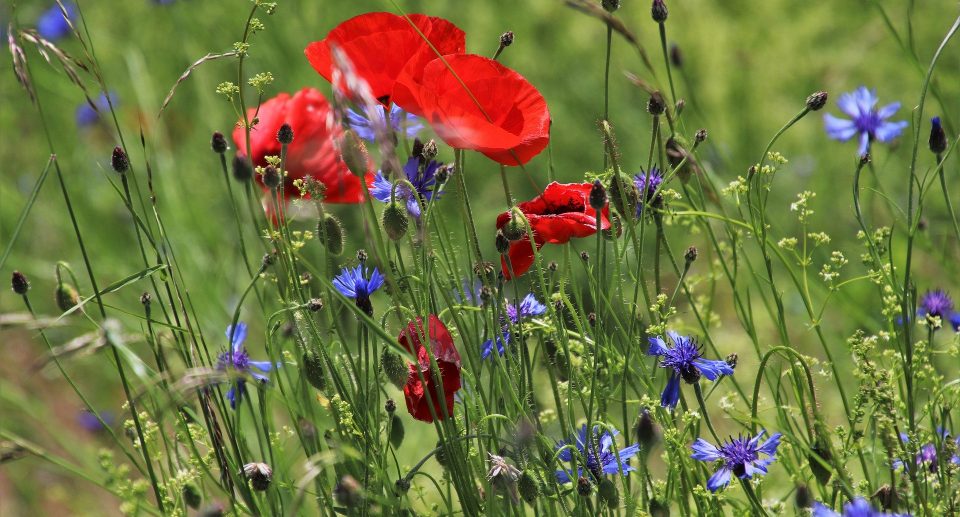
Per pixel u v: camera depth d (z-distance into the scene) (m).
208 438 1.76
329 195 1.74
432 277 1.74
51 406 2.39
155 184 2.80
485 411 1.71
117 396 2.42
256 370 1.76
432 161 1.74
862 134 1.95
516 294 1.69
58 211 2.75
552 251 2.53
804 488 1.68
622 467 1.70
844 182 2.77
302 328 1.73
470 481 1.70
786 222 2.70
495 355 1.69
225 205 2.75
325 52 1.70
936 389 1.73
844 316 2.29
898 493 1.72
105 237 2.72
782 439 1.75
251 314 2.40
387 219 1.66
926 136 2.70
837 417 2.10
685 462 1.71
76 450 2.04
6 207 2.85
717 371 1.69
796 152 2.92
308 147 1.74
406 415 2.14
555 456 1.67
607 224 1.71
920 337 2.04
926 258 2.41
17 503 2.17
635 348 1.72
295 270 1.71
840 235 2.64
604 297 1.73
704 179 1.82
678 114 1.78
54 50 1.70
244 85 2.94
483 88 1.67
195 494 1.76
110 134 1.72
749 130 2.96
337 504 1.71
